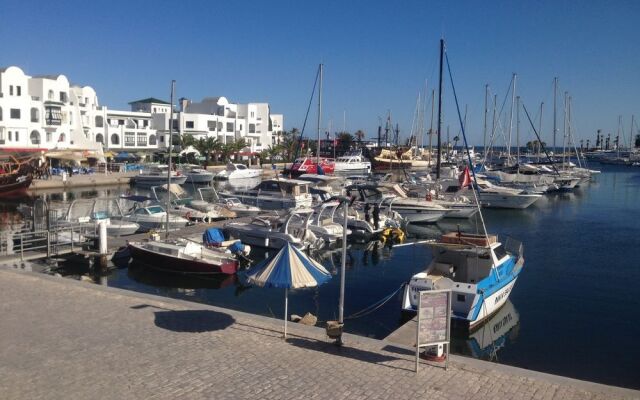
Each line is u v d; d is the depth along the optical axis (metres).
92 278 21.97
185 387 9.14
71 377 9.46
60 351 10.67
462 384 9.52
